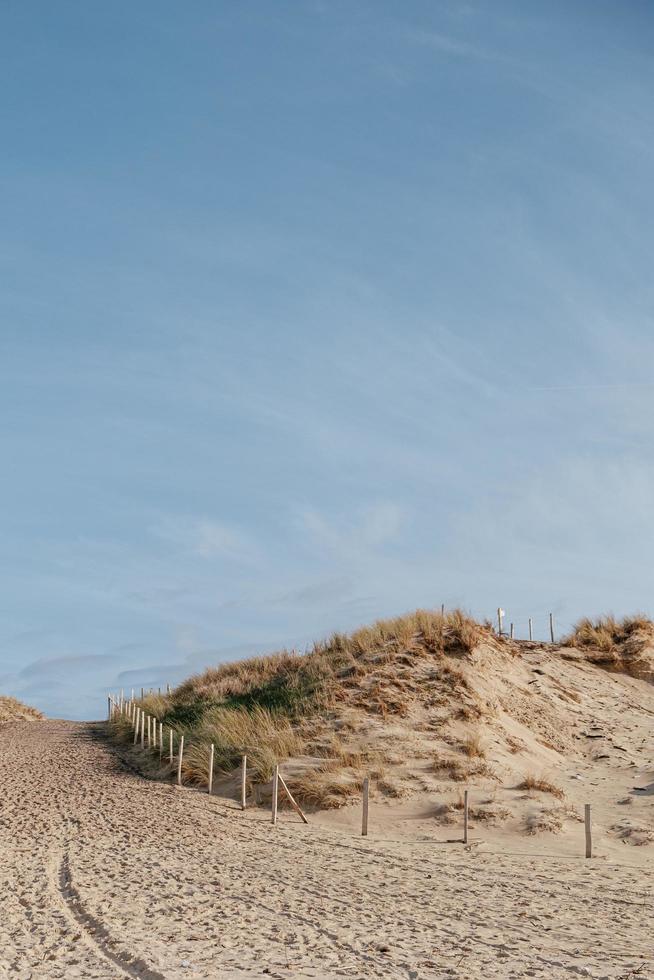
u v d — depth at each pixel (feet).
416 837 70.90
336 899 45.24
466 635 110.42
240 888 47.65
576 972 31.22
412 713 94.27
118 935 35.86
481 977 30.04
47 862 56.24
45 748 125.49
